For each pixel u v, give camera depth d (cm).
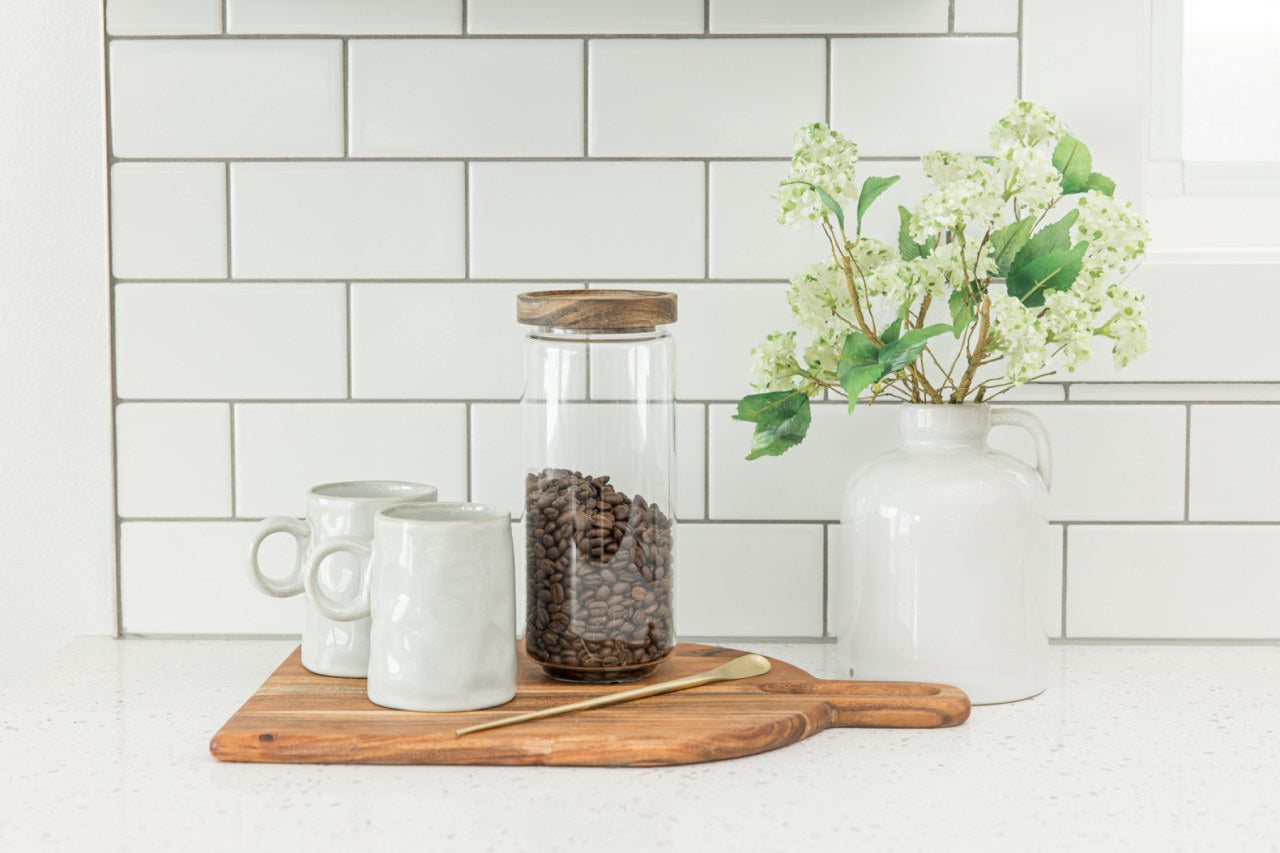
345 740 82
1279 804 76
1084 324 89
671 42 110
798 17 110
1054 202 93
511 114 111
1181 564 114
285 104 111
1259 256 112
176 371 113
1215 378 111
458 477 114
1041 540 97
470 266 113
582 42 110
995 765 83
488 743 82
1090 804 76
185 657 109
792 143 111
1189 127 121
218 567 115
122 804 76
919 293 92
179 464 114
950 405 96
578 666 94
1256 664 108
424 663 87
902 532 94
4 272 115
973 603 94
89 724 91
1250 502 113
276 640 116
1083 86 110
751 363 113
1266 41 120
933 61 110
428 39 110
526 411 99
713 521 115
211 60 111
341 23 110
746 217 112
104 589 117
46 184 114
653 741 82
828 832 72
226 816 74
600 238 112
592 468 97
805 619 115
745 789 78
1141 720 92
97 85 113
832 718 90
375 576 89
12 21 113
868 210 112
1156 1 120
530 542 97
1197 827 73
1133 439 113
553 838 71
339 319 113
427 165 112
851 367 92
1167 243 122
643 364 97
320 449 114
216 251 112
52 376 116
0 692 99
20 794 77
